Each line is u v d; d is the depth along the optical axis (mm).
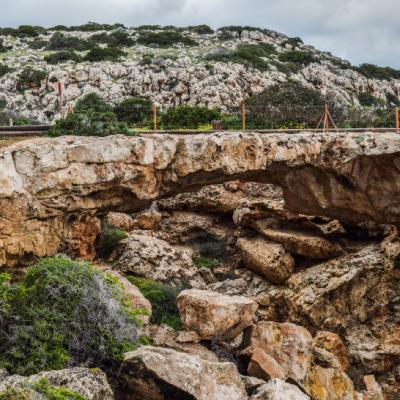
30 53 68438
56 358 10445
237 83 48656
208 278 22875
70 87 50625
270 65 58031
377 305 20625
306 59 68125
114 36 75000
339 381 14516
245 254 23891
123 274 19984
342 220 22828
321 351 15195
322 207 21609
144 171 17359
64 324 11039
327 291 20672
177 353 10672
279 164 20016
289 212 24062
